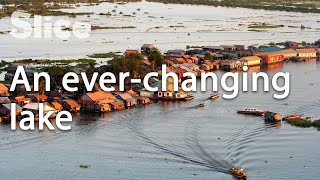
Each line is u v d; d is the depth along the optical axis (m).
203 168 58.47
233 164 59.69
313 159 61.50
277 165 59.56
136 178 55.88
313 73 120.25
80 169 58.31
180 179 55.41
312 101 90.50
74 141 67.56
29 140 67.62
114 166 59.12
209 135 70.25
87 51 144.62
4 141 66.94
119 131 72.12
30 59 126.44
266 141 67.75
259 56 137.00
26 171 57.62
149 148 65.00
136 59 113.44
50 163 59.97
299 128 73.94
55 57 133.00
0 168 58.41
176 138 68.81
